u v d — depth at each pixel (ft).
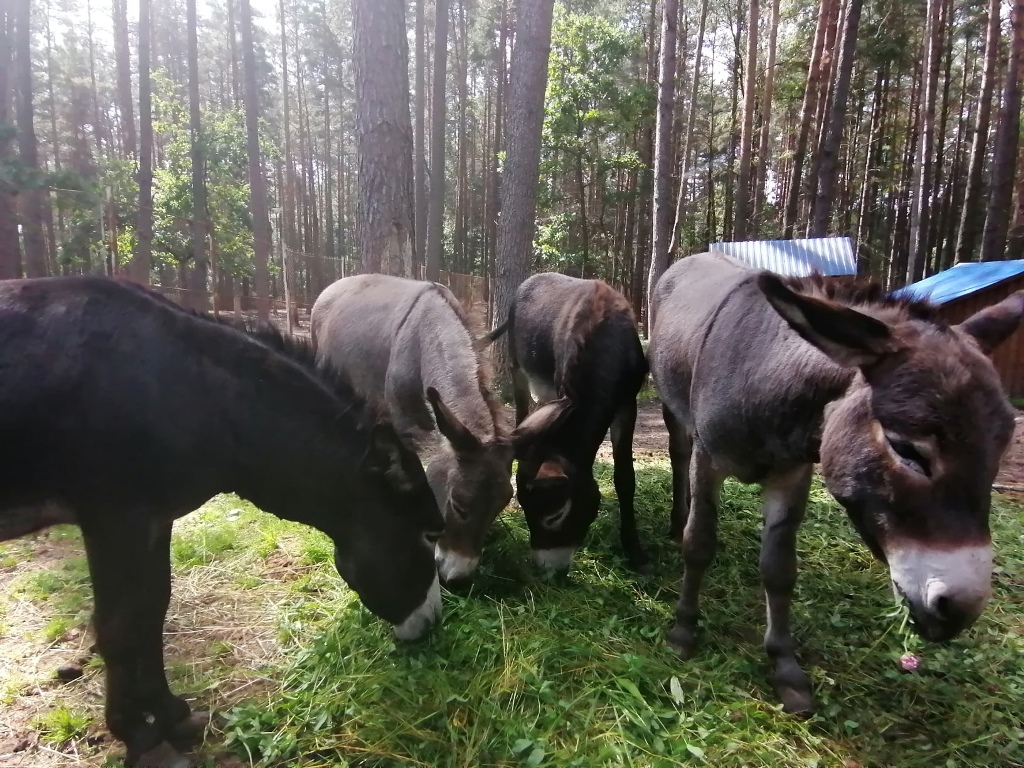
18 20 38.19
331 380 8.57
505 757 7.60
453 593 11.10
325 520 8.64
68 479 6.83
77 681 9.07
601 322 13.85
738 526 14.89
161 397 7.13
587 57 52.80
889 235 84.28
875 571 12.80
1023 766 7.79
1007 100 41.22
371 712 8.33
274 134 118.11
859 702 8.98
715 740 7.93
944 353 5.51
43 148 94.94
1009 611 11.23
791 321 6.01
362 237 22.21
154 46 96.73
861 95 72.13
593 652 9.56
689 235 80.74
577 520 12.32
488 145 91.61
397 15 20.79
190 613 10.76
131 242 51.01
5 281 7.15
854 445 5.92
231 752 7.87
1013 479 19.10
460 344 12.25
